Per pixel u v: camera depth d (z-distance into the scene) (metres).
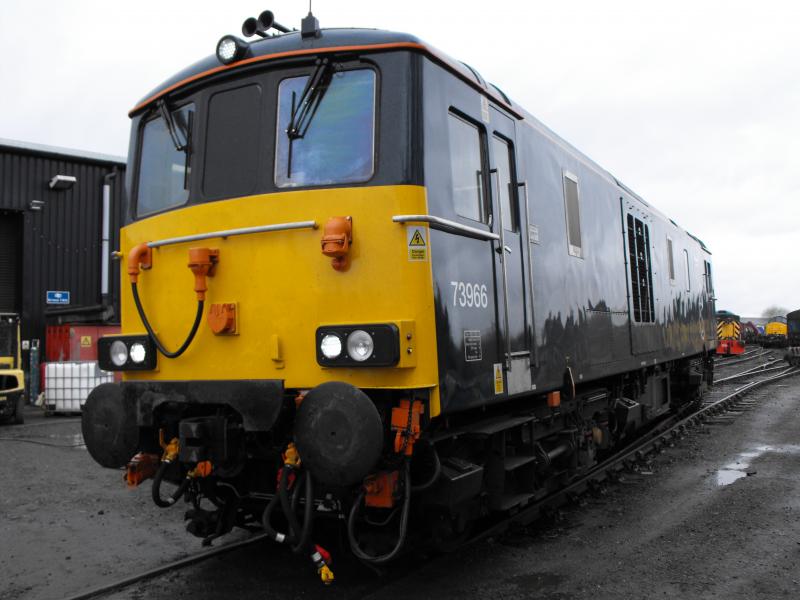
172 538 5.71
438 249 4.11
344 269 3.98
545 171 6.18
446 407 4.01
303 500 4.27
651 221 10.42
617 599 4.32
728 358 37.19
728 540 5.48
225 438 4.12
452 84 4.52
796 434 10.73
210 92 4.60
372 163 4.05
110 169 19.66
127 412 4.58
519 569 4.86
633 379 9.36
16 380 13.30
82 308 17.16
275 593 4.41
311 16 4.30
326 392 3.69
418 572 4.79
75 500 7.04
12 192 17.94
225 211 4.37
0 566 5.07
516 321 5.17
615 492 7.24
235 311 4.26
